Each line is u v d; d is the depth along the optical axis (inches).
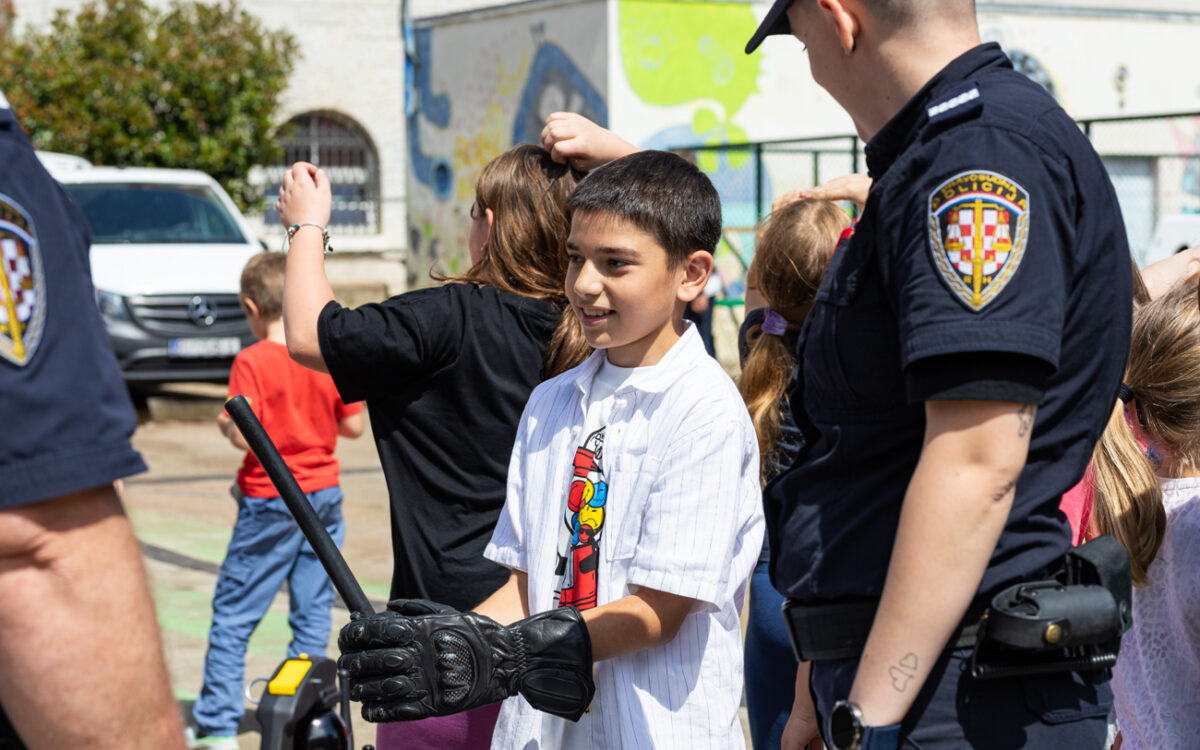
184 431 405.4
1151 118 352.2
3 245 48.9
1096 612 60.0
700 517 72.8
